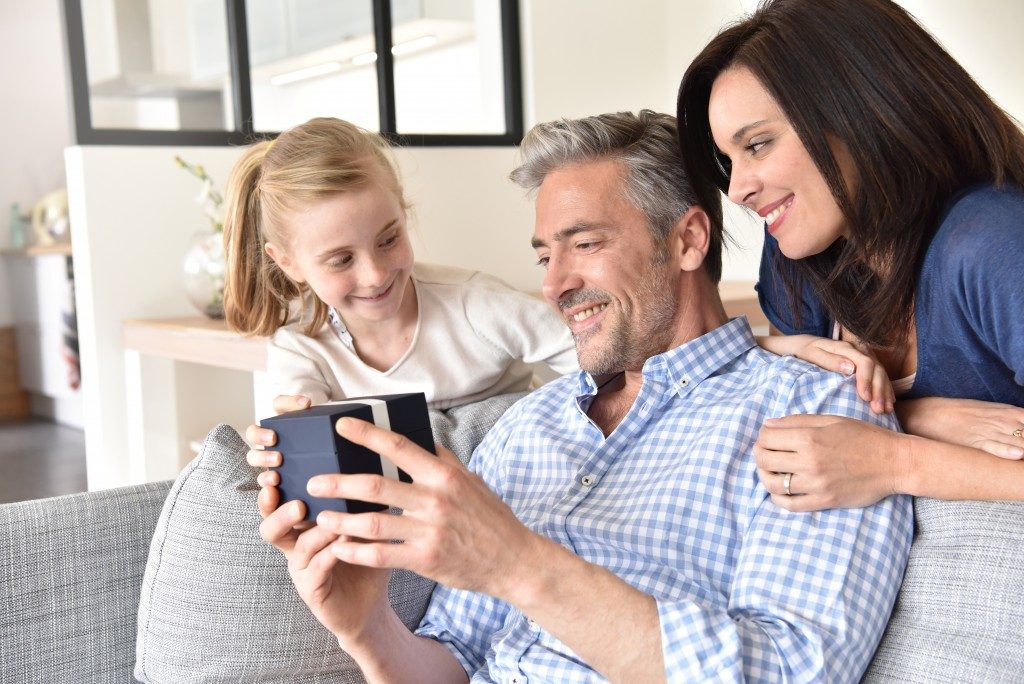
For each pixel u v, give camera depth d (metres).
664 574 1.22
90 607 1.42
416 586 1.47
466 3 4.29
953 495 1.12
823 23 1.20
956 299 1.19
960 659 1.04
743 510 1.23
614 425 1.45
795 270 1.53
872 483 1.12
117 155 3.34
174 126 6.39
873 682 1.10
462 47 4.93
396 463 0.97
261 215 1.91
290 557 1.08
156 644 1.38
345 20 5.02
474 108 4.90
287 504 1.02
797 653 1.03
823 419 1.17
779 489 1.13
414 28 4.56
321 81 5.84
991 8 3.41
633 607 1.03
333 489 0.95
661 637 1.02
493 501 1.00
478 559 0.98
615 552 1.26
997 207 1.17
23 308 6.29
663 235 1.40
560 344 1.96
